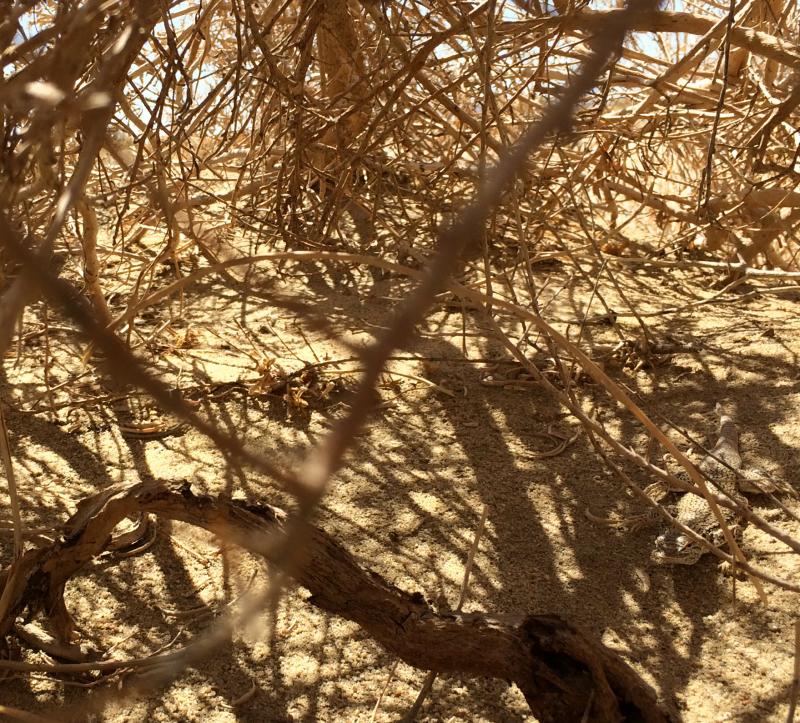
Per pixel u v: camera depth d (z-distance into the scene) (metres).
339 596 2.40
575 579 3.20
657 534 3.41
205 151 5.42
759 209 5.50
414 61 3.42
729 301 5.11
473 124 3.64
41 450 3.86
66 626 2.78
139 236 5.19
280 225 4.40
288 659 2.81
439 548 3.34
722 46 3.47
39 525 3.33
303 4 4.01
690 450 3.90
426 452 3.92
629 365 4.60
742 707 2.62
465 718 2.60
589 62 0.45
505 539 3.39
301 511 0.51
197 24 3.34
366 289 5.24
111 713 2.59
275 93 4.21
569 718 2.26
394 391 4.36
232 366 4.49
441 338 4.82
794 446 3.91
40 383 4.31
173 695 2.66
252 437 3.92
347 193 4.94
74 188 1.16
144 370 0.51
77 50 1.35
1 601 2.52
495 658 2.30
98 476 3.70
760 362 4.58
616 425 4.11
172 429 4.02
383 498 3.61
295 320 4.87
